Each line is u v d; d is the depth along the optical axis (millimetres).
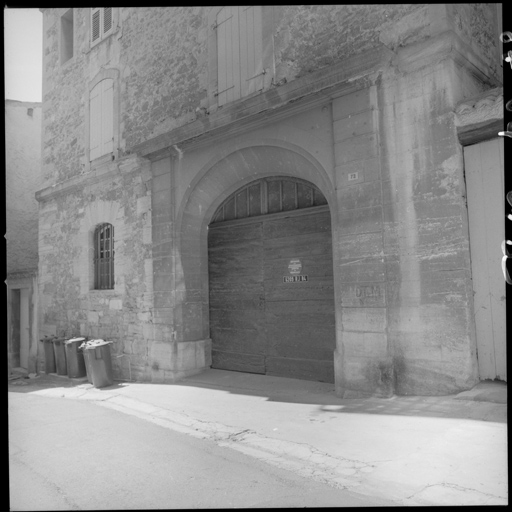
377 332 4879
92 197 9250
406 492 2797
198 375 7156
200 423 4750
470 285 4555
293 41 5961
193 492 3057
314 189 6430
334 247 5340
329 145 5414
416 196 4789
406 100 4898
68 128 10352
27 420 5172
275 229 6793
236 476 3303
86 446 4160
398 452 3393
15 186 13328
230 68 6707
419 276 4734
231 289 7328
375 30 5223
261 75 6270
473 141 4613
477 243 4574
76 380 8070
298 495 2914
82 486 3232
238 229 7273
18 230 13312
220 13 6938
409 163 4848
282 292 6660
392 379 4805
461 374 4438
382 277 4887
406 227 4836
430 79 4770
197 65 7320
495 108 4402
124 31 8844
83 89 9938
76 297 9531
